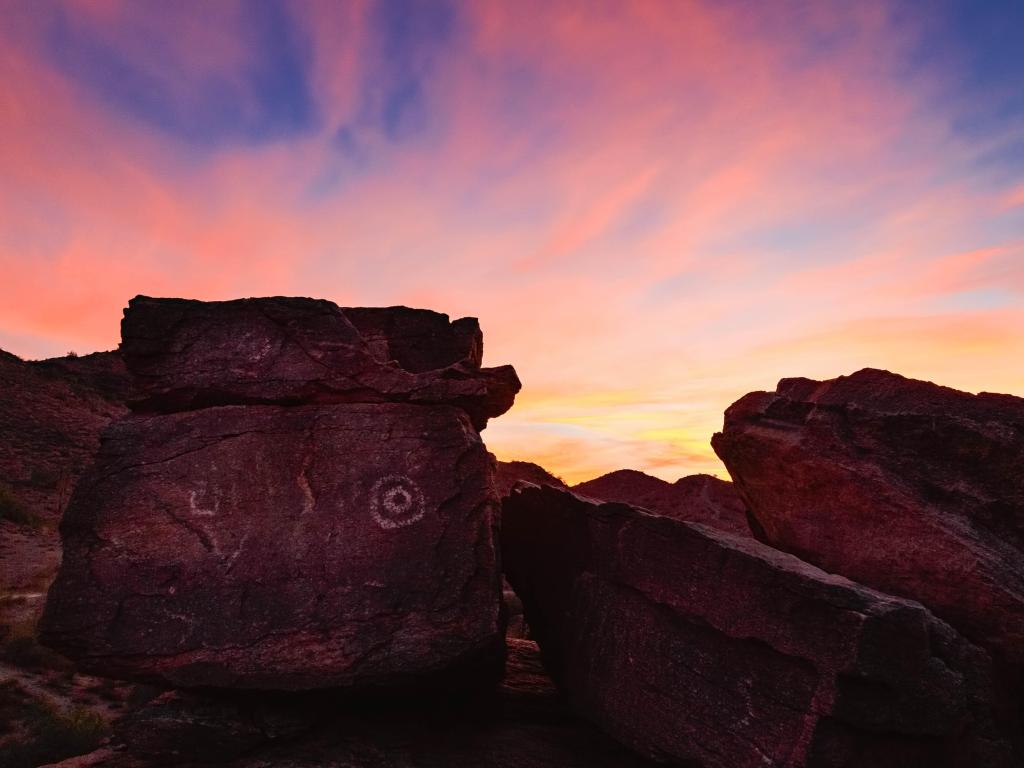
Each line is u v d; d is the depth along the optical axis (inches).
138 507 319.3
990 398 364.2
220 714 315.3
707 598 291.4
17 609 917.8
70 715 636.1
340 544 313.3
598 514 351.9
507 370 378.6
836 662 253.1
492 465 350.3
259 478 324.5
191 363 344.8
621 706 313.1
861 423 375.2
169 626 302.4
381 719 336.5
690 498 659.4
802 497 382.6
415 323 407.5
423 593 305.4
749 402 435.8
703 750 276.5
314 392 343.3
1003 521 336.2
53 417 2498.8
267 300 353.4
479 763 314.5
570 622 358.9
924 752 262.1
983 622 310.2
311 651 297.9
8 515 1544.0
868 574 347.3
